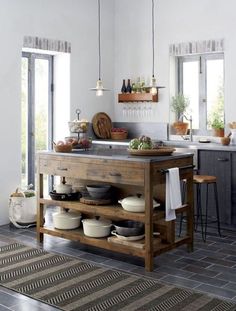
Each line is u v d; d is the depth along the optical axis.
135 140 4.52
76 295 3.53
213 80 6.52
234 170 5.53
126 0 7.23
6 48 5.85
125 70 7.32
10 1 5.88
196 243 5.02
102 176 4.37
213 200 5.73
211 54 6.48
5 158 5.88
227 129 6.25
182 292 3.58
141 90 7.03
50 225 5.59
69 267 4.18
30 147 6.60
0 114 5.80
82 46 6.91
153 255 4.11
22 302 3.41
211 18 6.29
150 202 4.05
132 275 3.97
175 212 4.46
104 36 7.26
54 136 6.95
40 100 6.75
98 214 4.82
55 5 6.47
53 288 3.67
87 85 7.04
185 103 6.74
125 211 4.27
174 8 6.66
